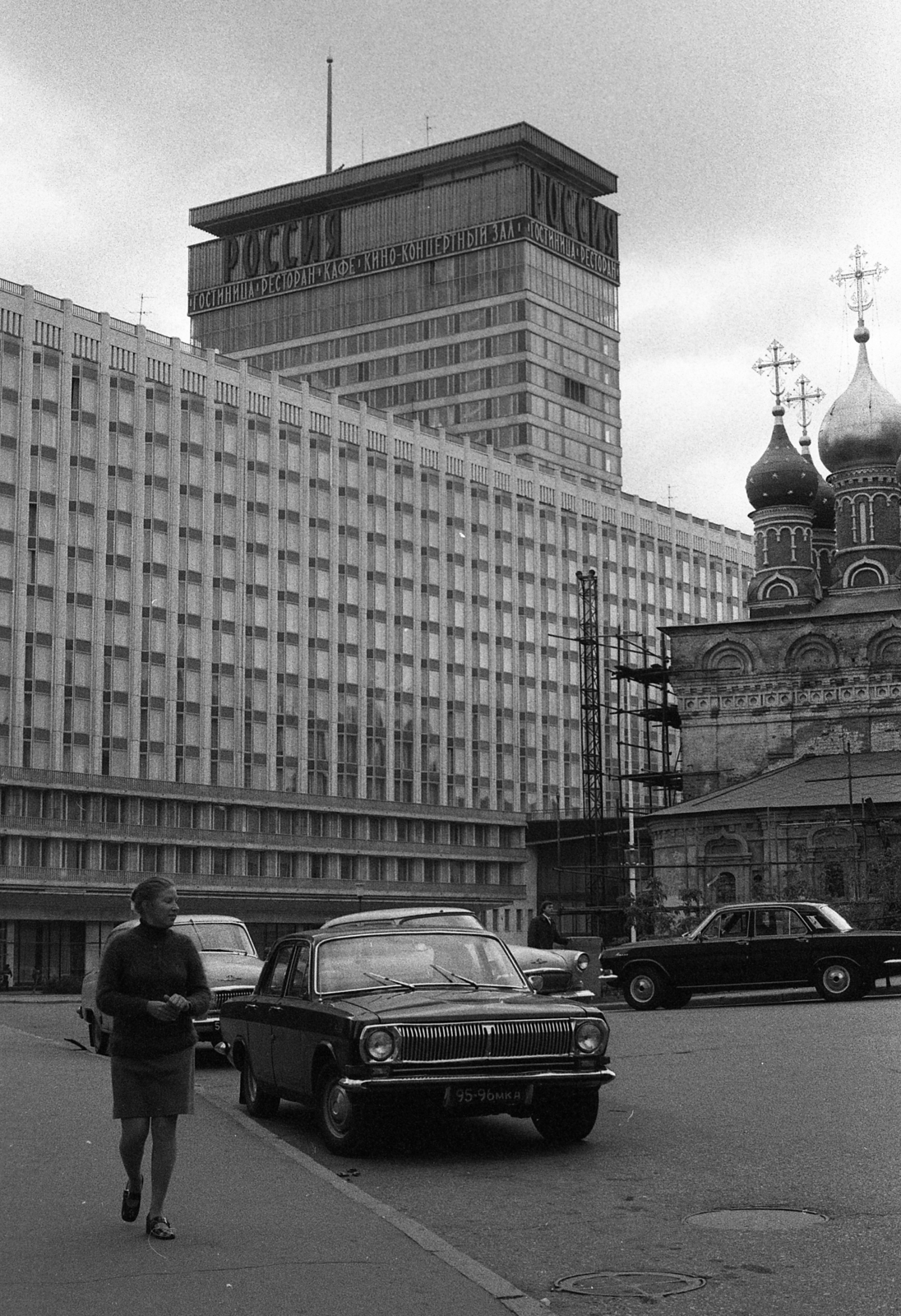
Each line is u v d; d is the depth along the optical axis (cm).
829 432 8756
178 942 1220
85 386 9062
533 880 11669
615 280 15675
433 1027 1562
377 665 10606
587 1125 1628
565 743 12025
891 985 3994
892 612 7600
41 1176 1413
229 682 9669
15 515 8650
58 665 8769
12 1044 3038
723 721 7888
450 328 14888
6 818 8462
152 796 9138
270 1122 1838
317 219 15638
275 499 10069
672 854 6869
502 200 14838
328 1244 1144
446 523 11256
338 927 1969
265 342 15762
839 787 6819
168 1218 1227
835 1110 1731
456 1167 1525
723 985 3569
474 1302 990
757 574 8844
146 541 9281
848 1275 1067
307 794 10019
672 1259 1136
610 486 12938
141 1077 1189
